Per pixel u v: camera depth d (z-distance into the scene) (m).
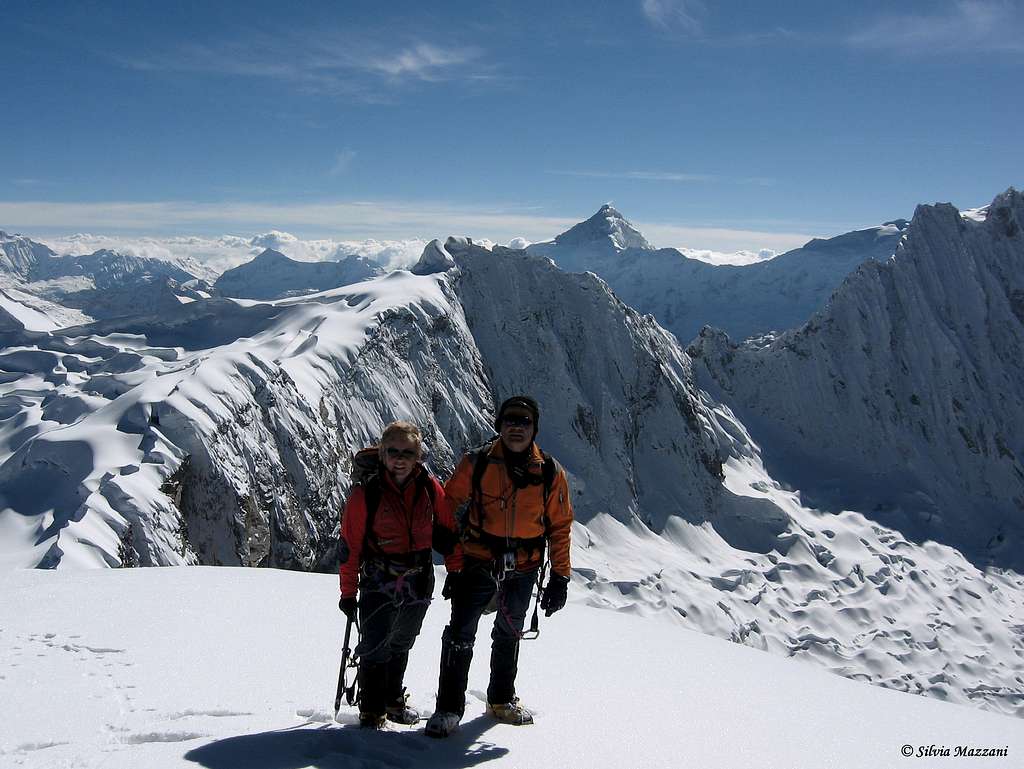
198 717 5.36
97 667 6.28
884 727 6.96
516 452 5.84
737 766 5.33
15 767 4.26
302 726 5.38
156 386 47.03
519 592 5.86
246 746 4.74
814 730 6.46
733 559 87.94
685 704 6.79
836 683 8.96
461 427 77.75
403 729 5.69
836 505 105.00
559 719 6.01
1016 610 90.56
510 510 5.76
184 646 7.05
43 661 6.36
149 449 41.91
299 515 50.31
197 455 43.91
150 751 4.59
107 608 8.38
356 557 5.57
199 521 42.47
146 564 36.12
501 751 5.24
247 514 44.84
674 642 10.06
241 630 7.80
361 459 5.68
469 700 6.45
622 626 10.85
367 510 5.54
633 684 7.35
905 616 82.62
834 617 79.75
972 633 83.00
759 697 7.46
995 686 74.44
